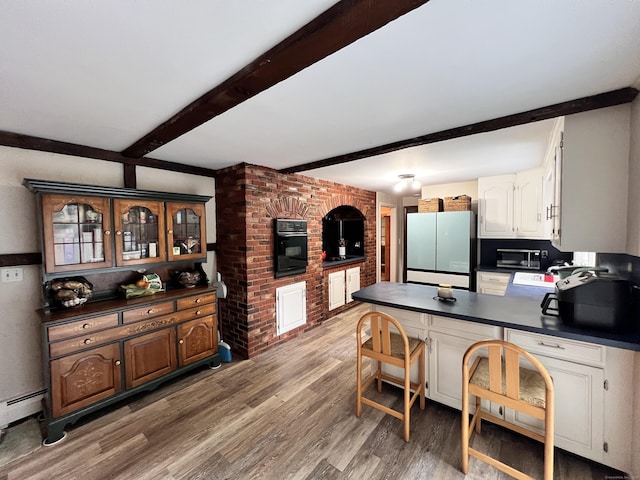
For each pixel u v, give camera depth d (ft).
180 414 7.13
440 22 3.18
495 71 4.27
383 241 22.44
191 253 9.45
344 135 7.13
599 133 5.33
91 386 6.80
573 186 5.57
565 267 8.18
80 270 7.05
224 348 9.86
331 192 14.01
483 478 5.24
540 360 5.66
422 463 5.59
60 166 7.64
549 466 4.64
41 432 6.54
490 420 5.98
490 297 7.82
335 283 14.73
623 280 5.11
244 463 5.64
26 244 7.12
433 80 4.53
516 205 12.04
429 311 6.73
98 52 3.67
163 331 8.13
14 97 4.92
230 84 4.31
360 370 6.88
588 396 5.27
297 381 8.61
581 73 4.33
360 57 3.88
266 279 10.75
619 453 5.07
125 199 7.82
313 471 5.44
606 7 2.94
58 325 6.33
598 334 5.08
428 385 7.22
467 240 13.47
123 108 5.41
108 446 6.12
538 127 6.67
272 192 10.93
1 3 2.77
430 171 11.66
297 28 3.25
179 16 3.04
